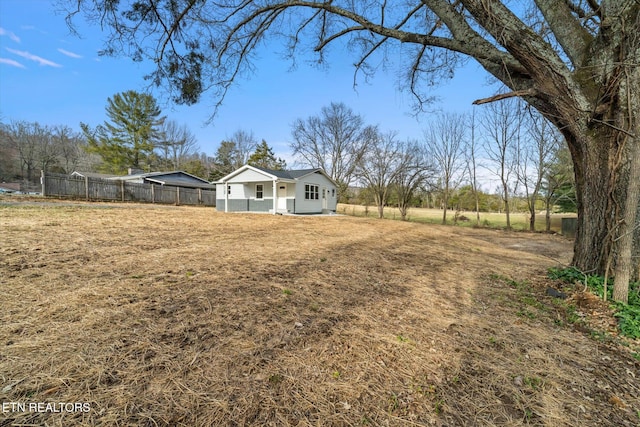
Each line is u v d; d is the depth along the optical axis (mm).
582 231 4203
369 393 1703
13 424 1291
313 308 2887
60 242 4984
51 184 14828
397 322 2715
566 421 1552
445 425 1495
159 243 5660
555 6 4082
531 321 2906
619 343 2465
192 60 5777
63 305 2545
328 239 7816
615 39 3371
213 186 27656
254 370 1828
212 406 1500
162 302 2756
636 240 3605
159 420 1387
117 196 17625
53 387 1539
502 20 3527
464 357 2154
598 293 3408
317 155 28672
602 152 3721
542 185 16875
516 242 10969
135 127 28188
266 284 3525
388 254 6254
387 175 21578
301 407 1549
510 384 1859
